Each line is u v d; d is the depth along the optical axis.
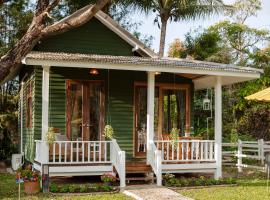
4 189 12.15
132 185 12.56
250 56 29.19
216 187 12.70
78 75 14.64
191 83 16.05
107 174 12.16
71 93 14.55
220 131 14.08
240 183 13.49
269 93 14.16
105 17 15.60
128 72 15.24
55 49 15.31
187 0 25.50
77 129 14.51
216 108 14.15
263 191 11.96
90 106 14.73
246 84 26.22
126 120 15.10
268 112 24.61
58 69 14.44
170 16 26.36
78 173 12.59
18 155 16.81
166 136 14.81
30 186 11.32
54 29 11.12
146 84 15.41
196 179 12.91
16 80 26.17
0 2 13.98
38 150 13.05
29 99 16.09
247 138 22.94
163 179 12.86
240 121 25.22
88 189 11.56
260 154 17.03
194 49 28.78
